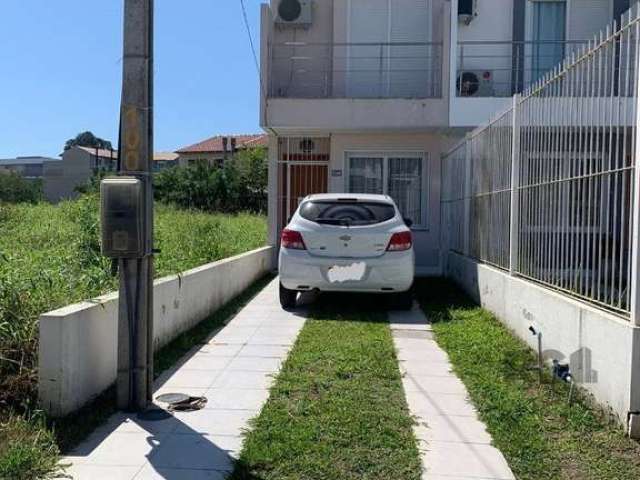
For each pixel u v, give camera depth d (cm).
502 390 531
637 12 465
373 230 866
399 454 412
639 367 425
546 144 643
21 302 526
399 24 1418
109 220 470
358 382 562
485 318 817
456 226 1169
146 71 481
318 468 390
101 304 521
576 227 558
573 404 496
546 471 388
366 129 1302
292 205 1414
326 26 1423
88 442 428
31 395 470
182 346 671
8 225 1282
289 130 1327
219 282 891
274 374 584
